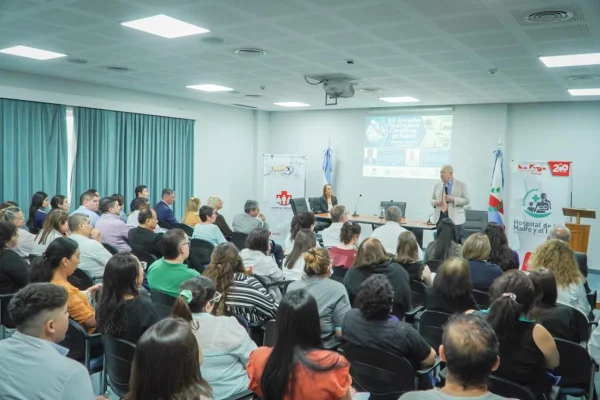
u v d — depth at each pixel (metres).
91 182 8.09
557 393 2.25
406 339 2.19
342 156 10.55
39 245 4.16
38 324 1.61
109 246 4.69
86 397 1.56
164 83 7.70
